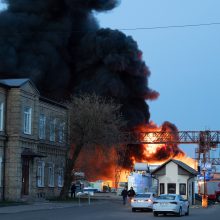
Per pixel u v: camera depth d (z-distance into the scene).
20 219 22.50
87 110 44.94
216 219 25.94
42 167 44.88
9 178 38.31
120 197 59.12
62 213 28.09
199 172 55.34
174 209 28.62
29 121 41.44
